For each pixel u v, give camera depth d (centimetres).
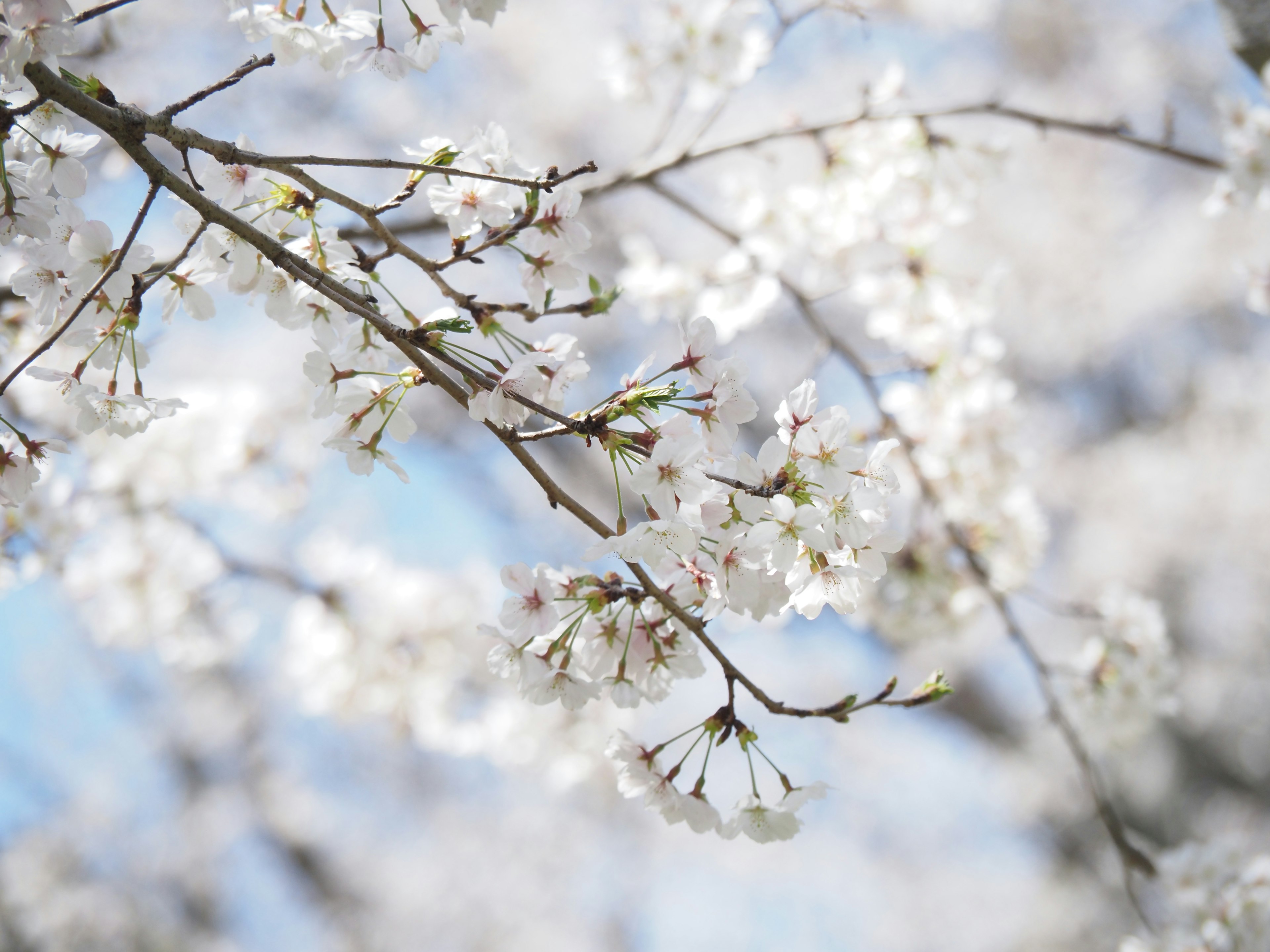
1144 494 1000
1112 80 1017
